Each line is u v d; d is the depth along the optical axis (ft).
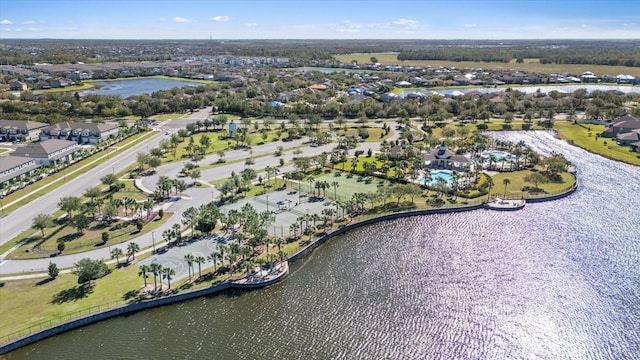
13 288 303.89
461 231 400.67
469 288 311.27
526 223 411.75
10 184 501.15
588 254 352.49
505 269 334.44
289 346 257.55
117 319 283.59
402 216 434.30
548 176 527.81
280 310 291.99
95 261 312.29
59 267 330.54
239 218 398.42
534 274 326.03
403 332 268.00
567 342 256.32
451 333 266.16
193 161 596.29
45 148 587.27
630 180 519.60
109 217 413.80
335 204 454.81
